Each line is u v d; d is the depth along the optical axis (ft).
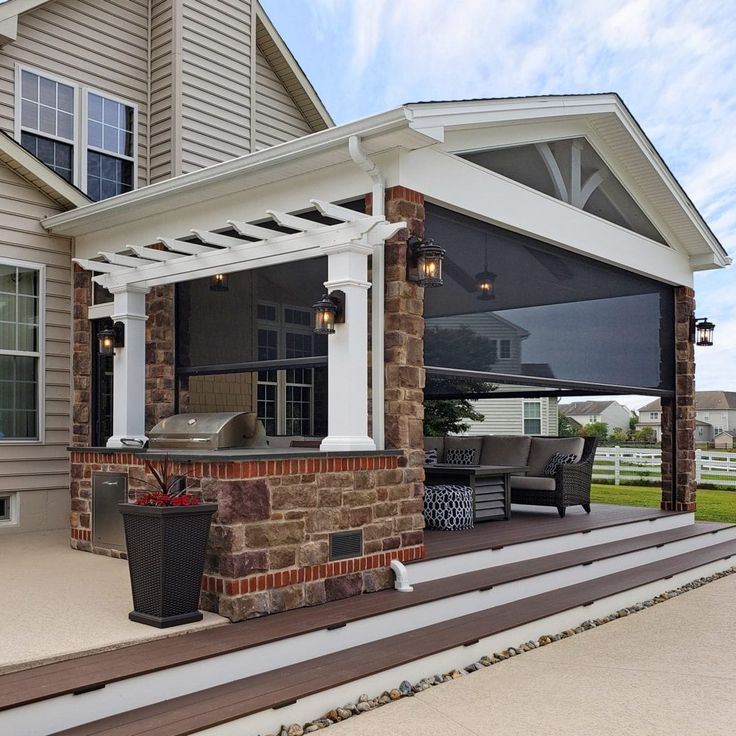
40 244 27.61
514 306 24.23
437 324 21.34
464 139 21.63
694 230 31.94
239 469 15.76
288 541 16.63
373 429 19.58
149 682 12.66
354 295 18.62
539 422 72.69
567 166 26.45
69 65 31.48
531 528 26.37
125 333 23.90
